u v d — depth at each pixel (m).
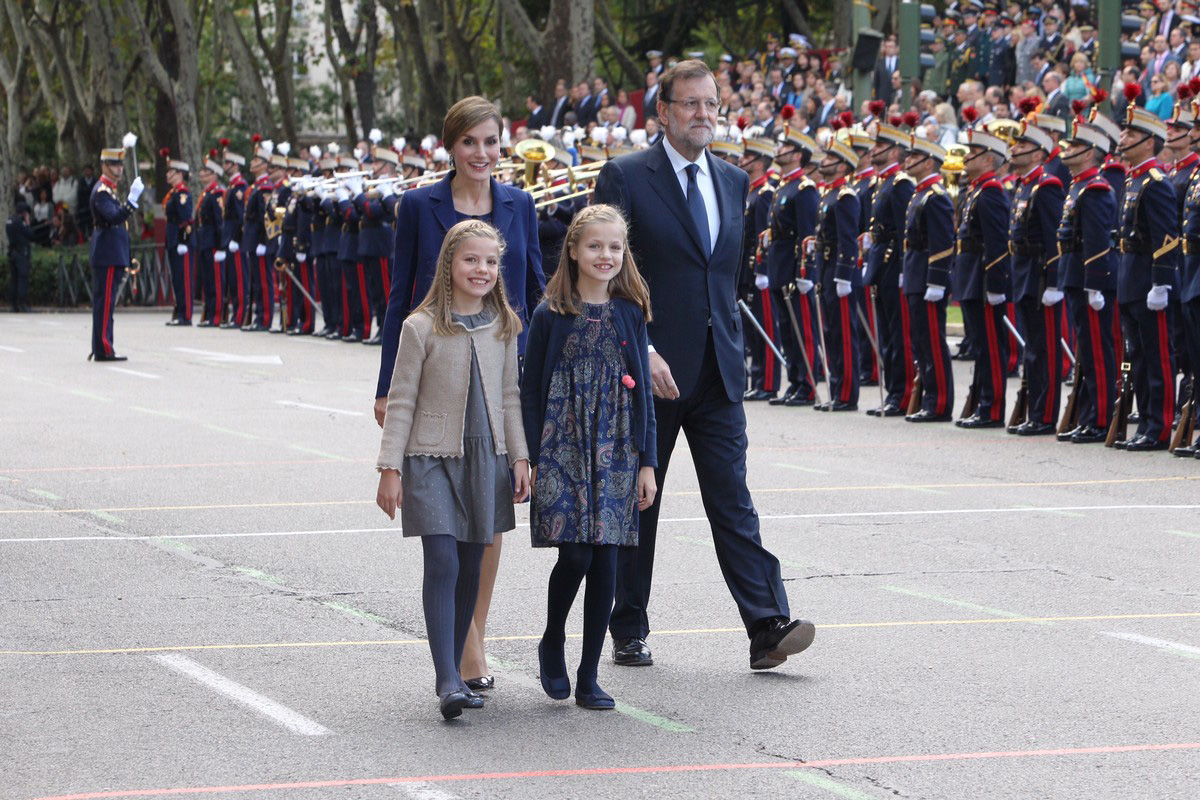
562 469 9.52
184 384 27.45
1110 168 20.56
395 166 35.19
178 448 20.05
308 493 16.86
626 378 9.59
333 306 37.16
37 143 70.19
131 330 39.78
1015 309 25.22
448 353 9.46
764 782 8.23
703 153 10.74
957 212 23.39
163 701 9.69
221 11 58.19
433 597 9.34
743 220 10.73
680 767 8.48
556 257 22.45
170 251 41.19
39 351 33.62
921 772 8.36
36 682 10.09
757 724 9.23
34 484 17.50
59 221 55.25
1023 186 21.31
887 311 23.81
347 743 8.90
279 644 10.99
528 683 10.15
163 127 57.12
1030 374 21.48
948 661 10.49
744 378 10.59
